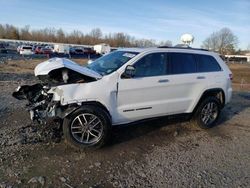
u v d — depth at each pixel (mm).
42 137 5031
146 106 5207
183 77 5625
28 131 5340
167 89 5422
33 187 3572
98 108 4656
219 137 5777
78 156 4461
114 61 5309
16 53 56594
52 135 5074
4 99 7906
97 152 4656
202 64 6078
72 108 4473
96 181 3797
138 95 5078
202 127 6141
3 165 4051
